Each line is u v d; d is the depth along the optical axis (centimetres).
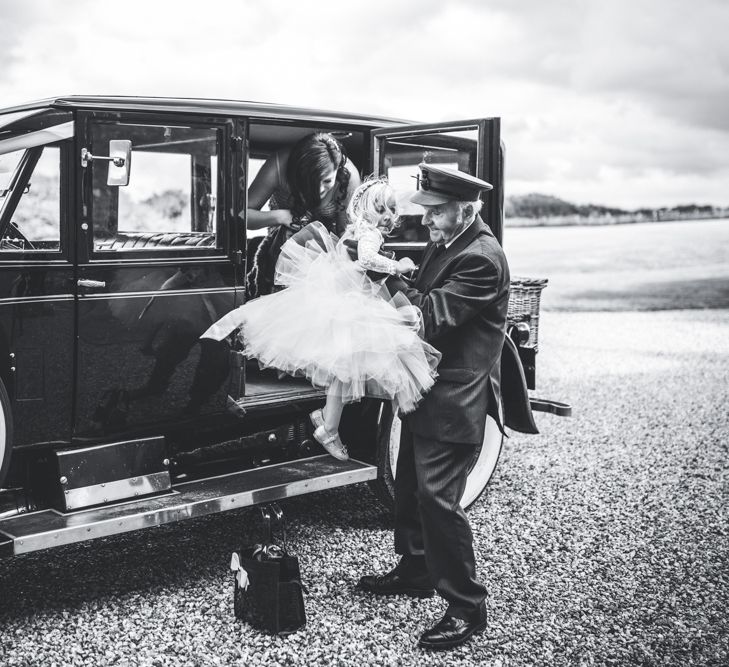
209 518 430
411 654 298
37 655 292
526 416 354
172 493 342
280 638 307
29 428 314
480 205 306
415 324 298
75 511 319
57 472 320
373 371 311
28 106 315
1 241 307
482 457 443
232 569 315
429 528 300
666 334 1035
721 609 338
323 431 370
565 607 337
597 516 440
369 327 305
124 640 304
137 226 338
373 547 394
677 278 1340
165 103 335
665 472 520
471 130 374
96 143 320
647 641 311
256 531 395
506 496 471
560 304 1233
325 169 412
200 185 350
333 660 293
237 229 358
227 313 357
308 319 327
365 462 398
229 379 362
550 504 458
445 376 299
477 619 304
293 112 384
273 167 434
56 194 313
